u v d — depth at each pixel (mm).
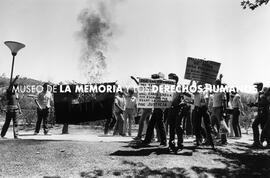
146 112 10055
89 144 9164
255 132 9953
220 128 10062
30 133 13828
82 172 7027
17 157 7879
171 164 7555
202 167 7469
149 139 9258
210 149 9125
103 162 7621
